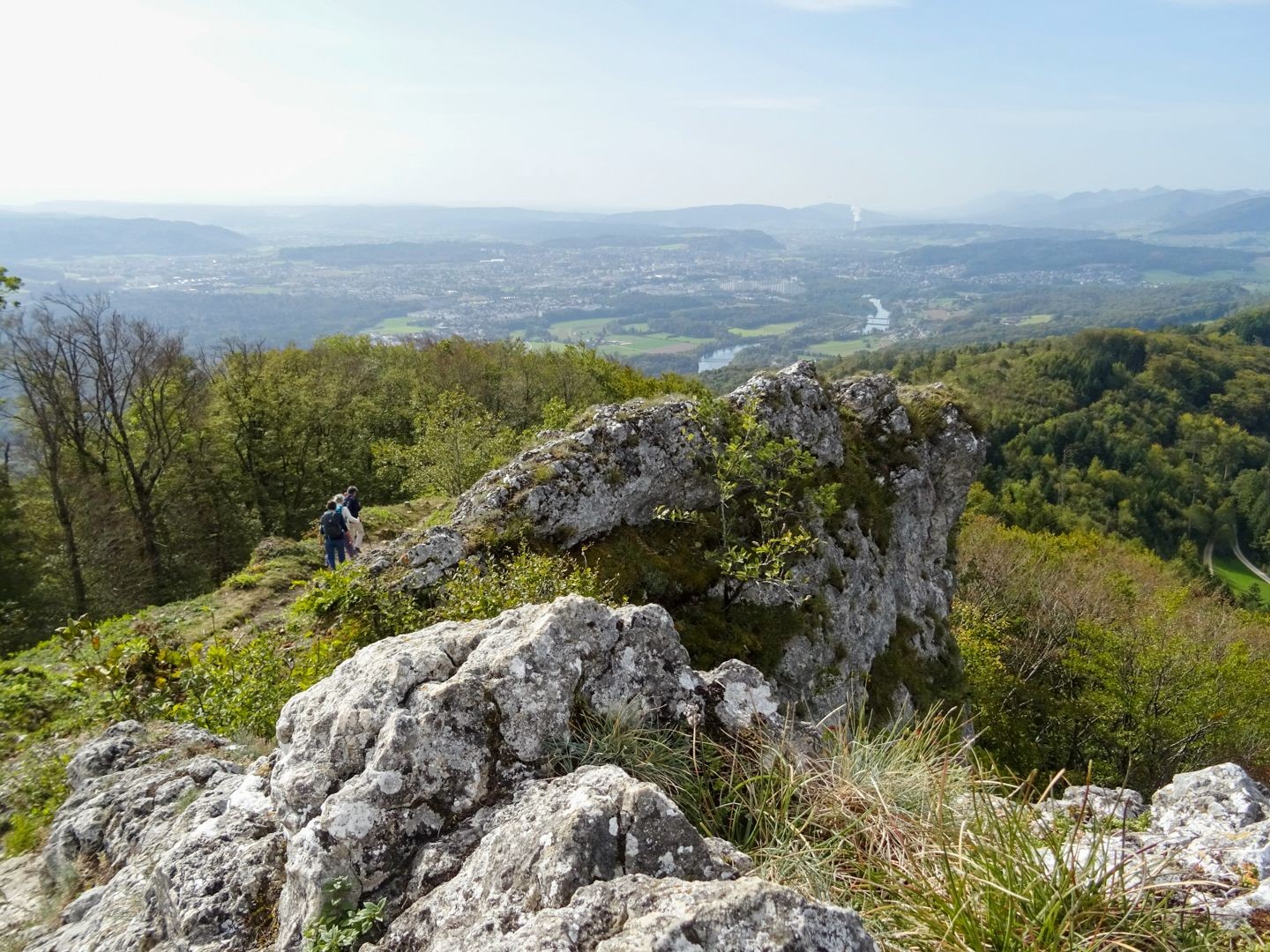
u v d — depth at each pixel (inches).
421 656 189.3
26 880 256.8
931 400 899.4
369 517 1057.5
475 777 165.5
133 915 185.0
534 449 625.3
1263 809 218.5
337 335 2460.6
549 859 131.0
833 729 218.8
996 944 141.6
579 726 187.3
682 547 620.7
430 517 825.5
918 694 759.1
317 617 490.0
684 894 117.7
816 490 691.4
